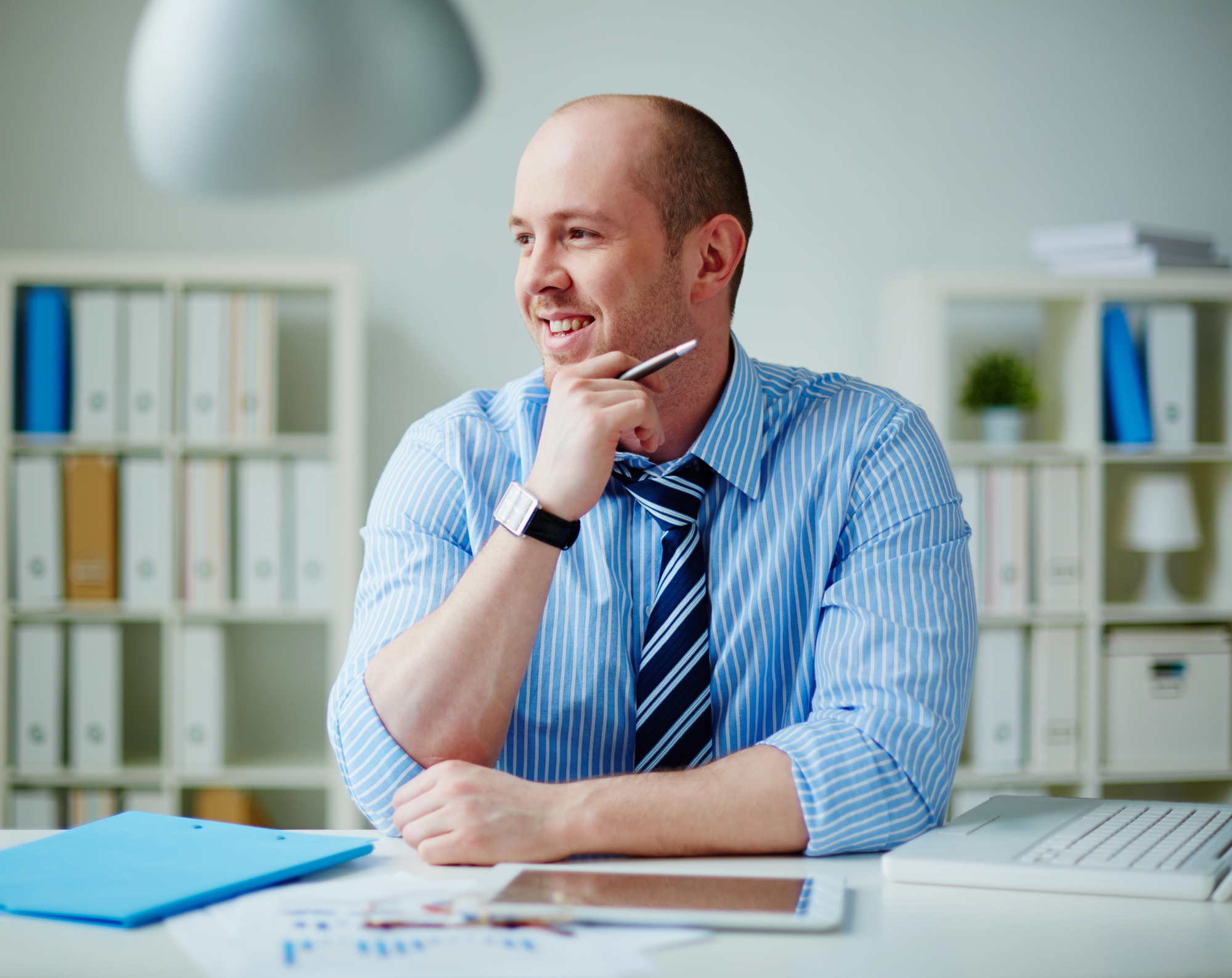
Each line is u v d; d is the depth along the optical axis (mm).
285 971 557
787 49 2881
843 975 565
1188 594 2889
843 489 1078
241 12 779
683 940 611
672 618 1053
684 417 1105
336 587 2500
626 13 2854
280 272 2496
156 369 2498
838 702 946
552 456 955
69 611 2467
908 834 856
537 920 635
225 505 2504
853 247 2885
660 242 1045
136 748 2738
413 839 789
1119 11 2945
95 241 2762
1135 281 2605
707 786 816
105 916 636
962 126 2912
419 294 2824
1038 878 714
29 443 2477
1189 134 2953
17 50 2754
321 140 797
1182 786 2797
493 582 940
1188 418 2666
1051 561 2613
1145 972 570
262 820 2646
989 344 2879
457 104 833
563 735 1062
